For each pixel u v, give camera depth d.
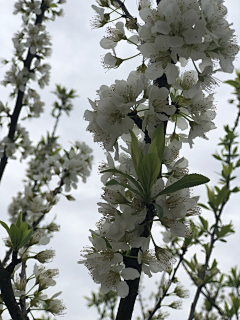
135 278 0.24
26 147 0.71
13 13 0.79
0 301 0.28
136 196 0.24
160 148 0.25
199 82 0.26
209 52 0.26
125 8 0.31
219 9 0.26
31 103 0.74
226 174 0.66
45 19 0.83
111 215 0.25
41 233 0.33
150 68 0.26
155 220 0.24
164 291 0.42
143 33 0.25
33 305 0.31
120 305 0.24
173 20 0.24
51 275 0.32
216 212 0.59
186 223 0.27
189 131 0.29
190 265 0.55
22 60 0.76
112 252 0.24
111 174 0.28
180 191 0.25
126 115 0.26
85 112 0.27
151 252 0.25
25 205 0.71
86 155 0.64
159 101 0.26
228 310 0.57
